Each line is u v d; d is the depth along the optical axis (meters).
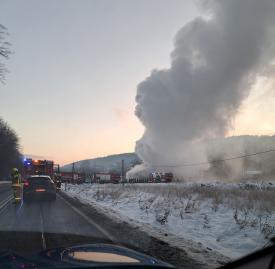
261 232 13.33
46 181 30.56
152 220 18.11
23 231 14.92
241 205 20.80
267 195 24.84
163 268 4.47
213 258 10.36
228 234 13.85
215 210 19.92
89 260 4.51
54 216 19.91
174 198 26.89
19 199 28.88
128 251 5.12
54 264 4.31
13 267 4.27
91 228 15.69
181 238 13.33
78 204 27.78
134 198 30.11
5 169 132.88
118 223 17.20
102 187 52.16
